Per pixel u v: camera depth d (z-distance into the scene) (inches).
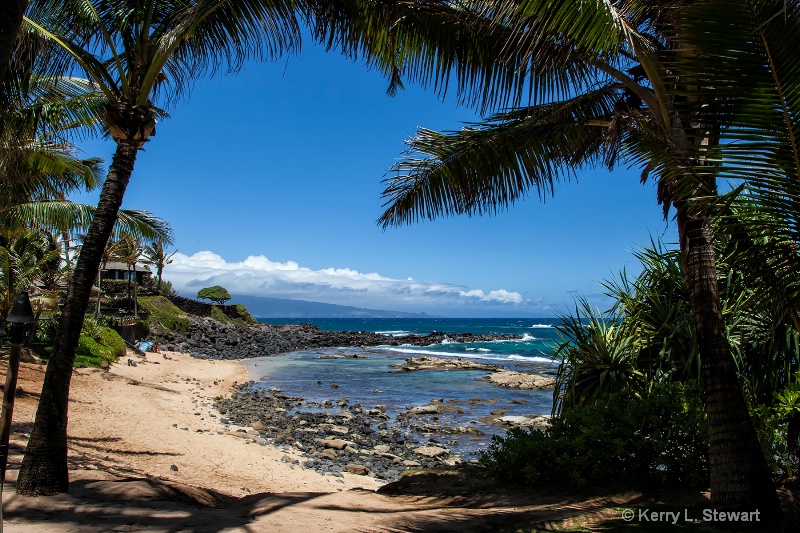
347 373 1204.5
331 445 523.2
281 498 227.6
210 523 173.5
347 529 168.6
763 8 115.7
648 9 171.9
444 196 243.4
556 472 217.2
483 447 537.0
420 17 222.1
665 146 167.8
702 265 164.2
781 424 195.9
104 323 1088.2
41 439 200.2
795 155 124.4
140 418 507.8
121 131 226.4
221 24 257.6
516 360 1533.0
